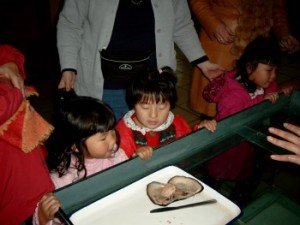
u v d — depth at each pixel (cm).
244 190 98
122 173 72
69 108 97
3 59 79
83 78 138
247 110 98
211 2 179
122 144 114
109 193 71
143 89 107
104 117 95
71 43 130
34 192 73
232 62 178
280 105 109
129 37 127
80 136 94
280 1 171
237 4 166
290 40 164
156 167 79
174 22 136
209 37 179
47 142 101
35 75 296
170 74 118
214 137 90
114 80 129
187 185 74
